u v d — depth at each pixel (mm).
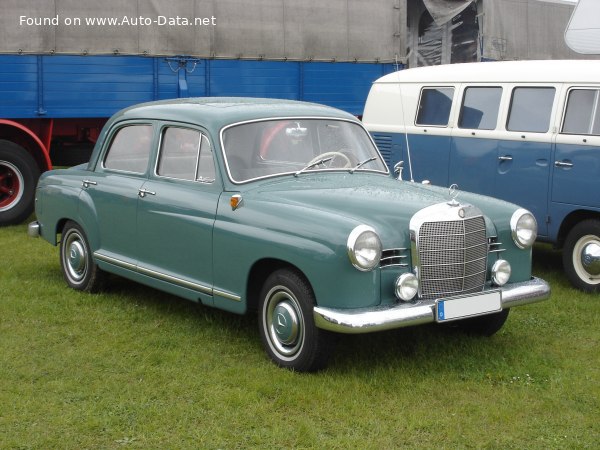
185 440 3814
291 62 10398
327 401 4266
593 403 4309
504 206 5145
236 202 4902
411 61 14703
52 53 8891
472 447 3789
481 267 4840
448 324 5664
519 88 7375
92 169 6309
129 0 9258
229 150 5148
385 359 4938
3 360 4828
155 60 9500
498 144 7465
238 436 3850
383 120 8703
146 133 5797
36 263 7391
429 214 4559
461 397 4383
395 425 4000
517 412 4191
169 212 5348
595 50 8805
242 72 10062
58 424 3957
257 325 5555
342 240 4270
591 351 5199
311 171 5332
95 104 9211
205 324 5594
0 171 9125
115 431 3895
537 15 13531
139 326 5547
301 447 3750
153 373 4648
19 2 8680
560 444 3811
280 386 4422
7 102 8758
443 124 8039
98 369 4723
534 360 4957
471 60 14008
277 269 4816
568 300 6453
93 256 6148
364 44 10945
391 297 4469
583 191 6762
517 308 6176
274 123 5395
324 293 4348
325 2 10555
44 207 6707
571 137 6832
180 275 5336
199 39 9711
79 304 6066
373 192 4902
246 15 9992
